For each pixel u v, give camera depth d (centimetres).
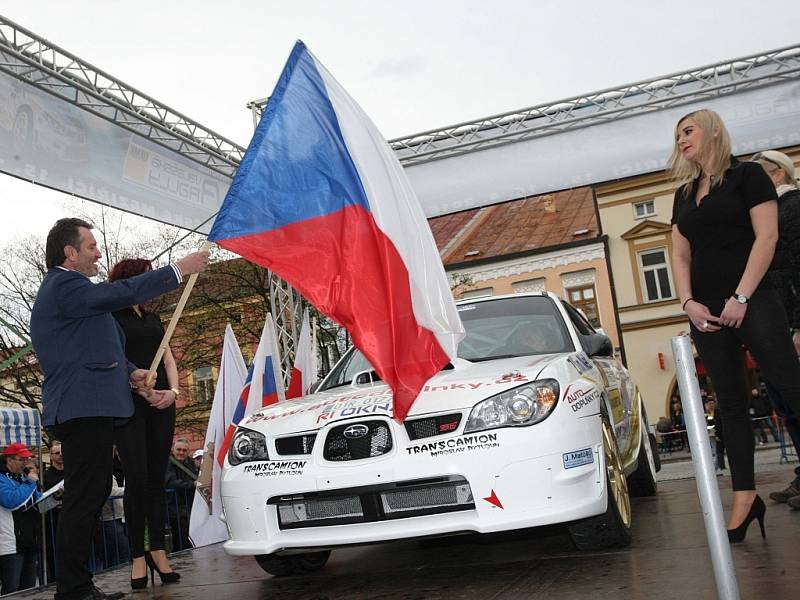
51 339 372
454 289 3091
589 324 640
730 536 358
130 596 413
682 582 296
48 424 372
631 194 3375
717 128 362
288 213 392
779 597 258
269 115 404
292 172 397
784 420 462
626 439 530
